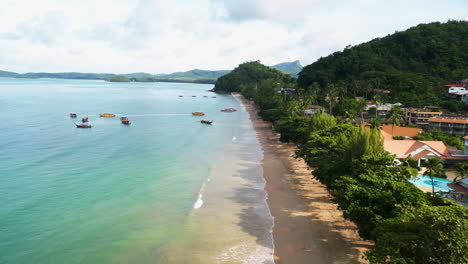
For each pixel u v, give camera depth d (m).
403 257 27.16
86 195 58.69
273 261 38.12
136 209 52.88
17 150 91.62
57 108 198.50
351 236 43.50
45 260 38.56
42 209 52.31
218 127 143.75
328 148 60.91
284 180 67.50
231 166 78.19
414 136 93.44
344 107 151.88
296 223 47.66
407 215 29.38
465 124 106.00
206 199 57.19
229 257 39.12
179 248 41.16
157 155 88.50
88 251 40.53
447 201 35.62
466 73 192.62
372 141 52.47
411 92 168.75
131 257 39.31
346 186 42.75
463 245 23.84
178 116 179.25
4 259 38.59
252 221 48.59
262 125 152.50
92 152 90.81
